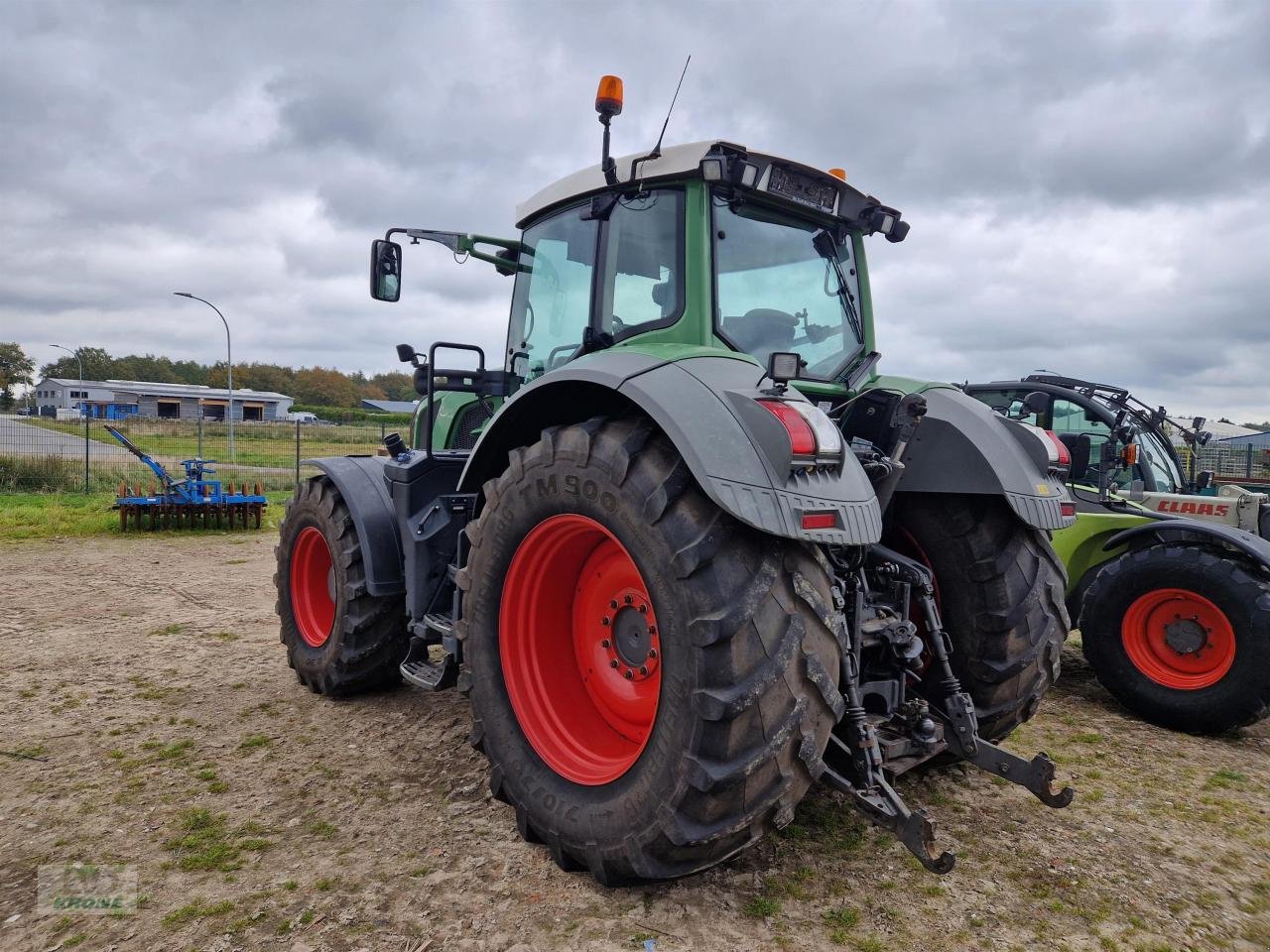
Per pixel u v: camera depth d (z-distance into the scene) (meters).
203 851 2.61
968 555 3.04
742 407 2.24
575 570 2.81
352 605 3.96
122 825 2.78
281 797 3.02
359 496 3.96
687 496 2.24
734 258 3.01
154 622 5.71
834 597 2.37
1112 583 4.49
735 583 2.12
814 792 3.10
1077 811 3.08
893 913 2.34
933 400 3.17
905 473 3.11
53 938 2.16
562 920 2.26
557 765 2.58
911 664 2.88
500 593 2.77
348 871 2.51
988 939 2.24
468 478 3.15
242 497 11.05
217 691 4.25
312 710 3.99
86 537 10.01
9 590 6.75
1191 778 3.51
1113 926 2.32
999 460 2.94
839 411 3.09
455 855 2.61
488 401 4.27
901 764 2.59
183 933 2.19
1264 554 4.11
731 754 2.08
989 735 3.09
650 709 2.53
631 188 3.07
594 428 2.49
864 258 3.53
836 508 2.18
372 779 3.18
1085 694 4.90
